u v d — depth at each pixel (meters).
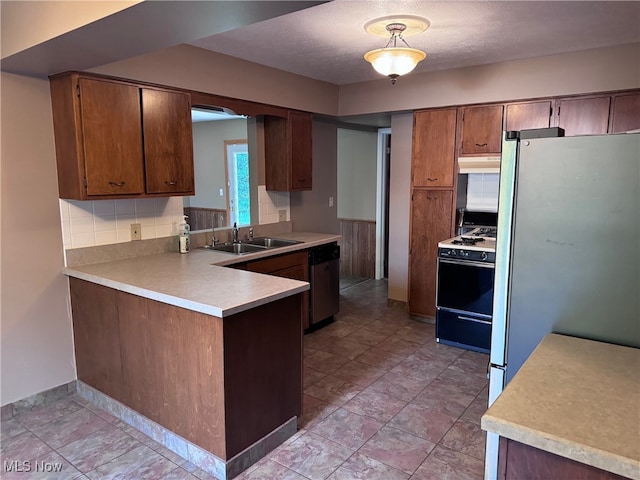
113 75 2.72
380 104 4.43
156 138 2.99
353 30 2.89
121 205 3.16
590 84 3.40
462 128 4.07
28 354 2.77
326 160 5.19
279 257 3.73
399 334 4.17
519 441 1.02
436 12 2.57
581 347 1.39
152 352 2.40
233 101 3.61
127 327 2.53
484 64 3.82
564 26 2.83
